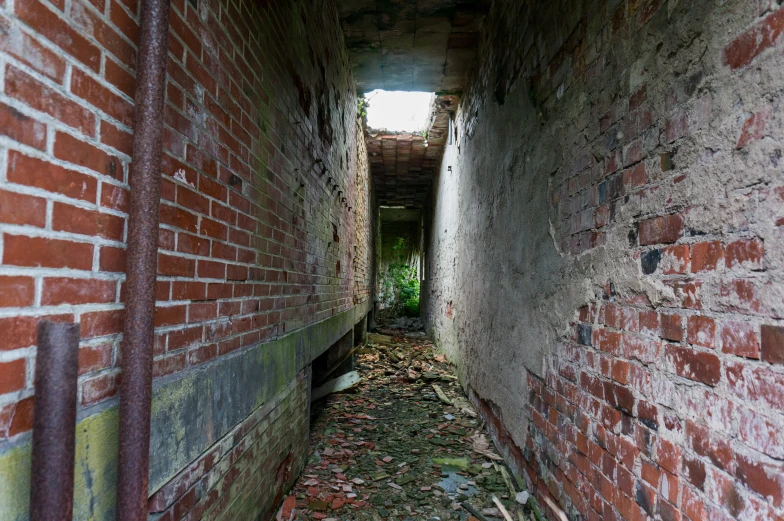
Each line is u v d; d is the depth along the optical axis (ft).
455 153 23.04
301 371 10.81
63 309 3.23
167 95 4.57
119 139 3.86
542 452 8.78
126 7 3.97
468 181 18.78
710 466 4.21
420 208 50.24
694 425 4.46
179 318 4.88
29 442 2.96
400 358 26.45
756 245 3.75
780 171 3.54
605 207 6.45
